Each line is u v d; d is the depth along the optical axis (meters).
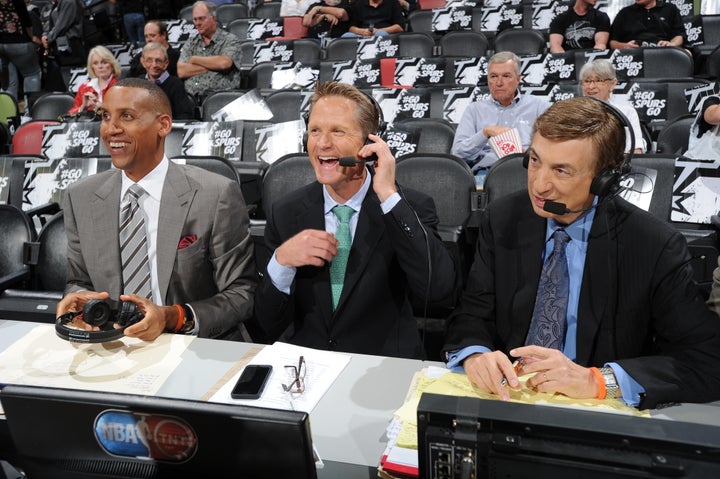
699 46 6.21
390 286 1.72
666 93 4.46
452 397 0.80
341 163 1.57
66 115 5.09
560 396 1.23
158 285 1.83
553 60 5.56
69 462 0.80
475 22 7.43
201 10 6.11
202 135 4.13
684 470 0.67
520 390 1.26
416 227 1.56
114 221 1.84
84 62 8.41
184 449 0.75
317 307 1.71
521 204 1.51
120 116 1.75
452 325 1.52
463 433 0.75
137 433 0.76
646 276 1.35
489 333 1.50
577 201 1.29
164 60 5.50
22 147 4.49
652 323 1.40
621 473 0.69
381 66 5.83
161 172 1.86
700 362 1.27
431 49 6.65
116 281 1.84
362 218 1.70
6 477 1.02
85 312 1.49
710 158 2.84
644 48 5.39
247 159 4.07
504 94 4.09
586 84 3.96
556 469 0.72
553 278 1.43
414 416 1.17
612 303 1.38
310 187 1.79
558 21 6.66
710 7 6.84
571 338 1.43
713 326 1.31
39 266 2.44
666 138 3.78
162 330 1.59
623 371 1.23
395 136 3.97
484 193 2.91
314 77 5.99
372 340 1.71
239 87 6.35
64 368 1.41
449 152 4.06
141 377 1.37
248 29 7.96
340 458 1.08
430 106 4.68
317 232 1.56
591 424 0.72
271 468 0.75
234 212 1.87
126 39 8.96
